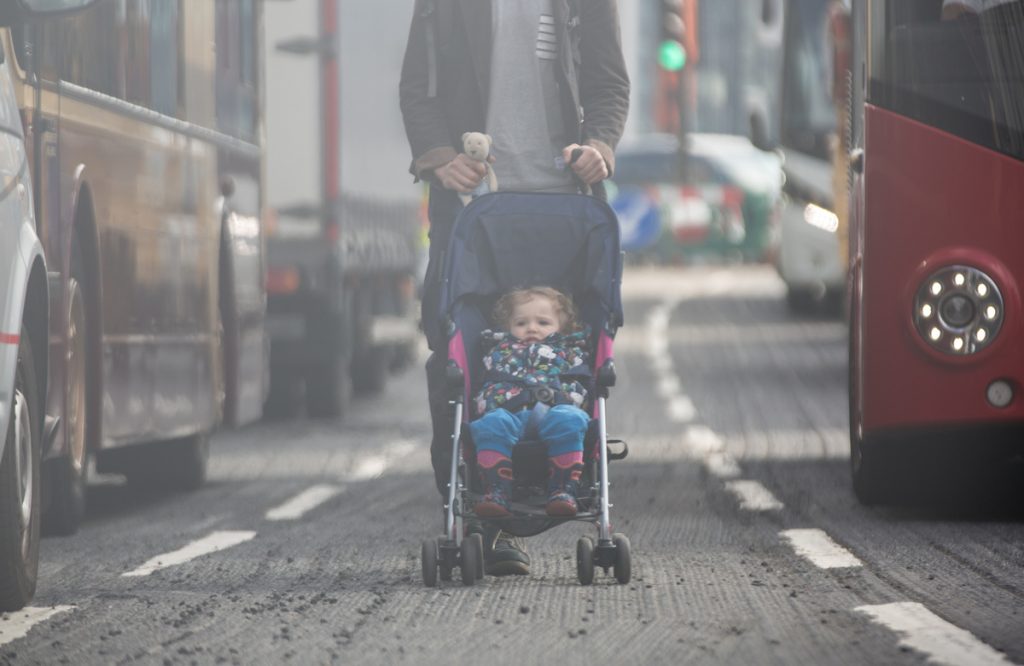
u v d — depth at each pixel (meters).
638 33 107.00
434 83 15.41
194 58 22.06
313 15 33.31
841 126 34.31
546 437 13.78
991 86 17.23
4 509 12.99
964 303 17.20
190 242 21.75
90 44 17.78
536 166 15.29
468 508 14.36
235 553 16.50
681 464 24.52
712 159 96.06
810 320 57.59
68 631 12.35
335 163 33.25
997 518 18.03
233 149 24.12
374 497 21.56
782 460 24.91
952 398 17.27
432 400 15.31
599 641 11.77
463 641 11.82
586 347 14.45
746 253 95.81
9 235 12.82
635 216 85.62
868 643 11.60
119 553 16.62
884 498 18.73
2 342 12.45
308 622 12.61
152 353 20.11
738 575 14.59
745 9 114.44
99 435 18.33
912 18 17.45
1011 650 11.31
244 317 24.38
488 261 14.80
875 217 17.47
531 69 15.30
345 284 34.03
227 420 23.72
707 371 41.81
